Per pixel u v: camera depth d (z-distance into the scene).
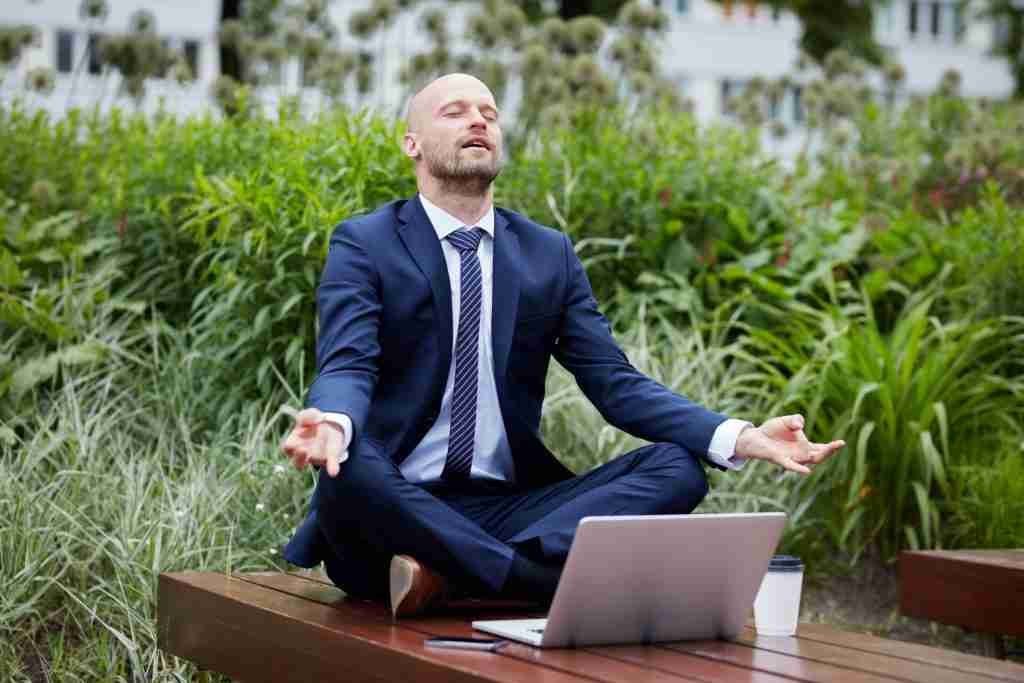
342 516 2.62
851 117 7.25
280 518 3.97
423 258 2.84
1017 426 4.79
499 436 2.89
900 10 22.19
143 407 4.62
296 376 4.67
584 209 5.46
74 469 3.87
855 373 4.74
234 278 4.68
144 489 3.99
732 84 20.25
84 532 3.63
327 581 3.02
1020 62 17.66
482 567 2.56
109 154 5.88
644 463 2.72
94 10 6.59
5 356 4.57
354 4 15.09
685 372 4.66
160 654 3.34
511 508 2.82
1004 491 4.45
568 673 2.09
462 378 2.85
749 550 2.43
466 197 2.87
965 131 7.36
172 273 5.25
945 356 4.73
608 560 2.26
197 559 3.62
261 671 2.59
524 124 6.19
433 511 2.58
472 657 2.18
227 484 4.01
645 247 5.44
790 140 16.69
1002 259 5.25
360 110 5.66
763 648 2.42
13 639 3.48
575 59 5.94
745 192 5.73
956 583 3.39
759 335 5.14
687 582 2.39
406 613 2.56
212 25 15.95
